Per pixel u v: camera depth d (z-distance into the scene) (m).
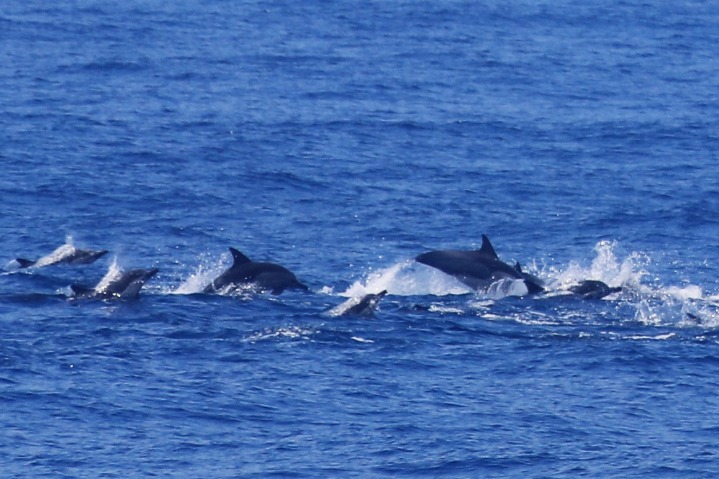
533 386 88.50
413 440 78.50
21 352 91.00
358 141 187.00
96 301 104.69
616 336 100.81
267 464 74.75
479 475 73.94
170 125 191.75
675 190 161.88
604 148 187.88
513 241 138.88
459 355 94.62
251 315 103.12
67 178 155.50
